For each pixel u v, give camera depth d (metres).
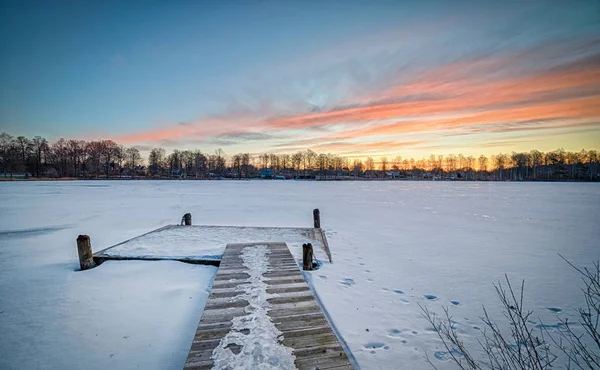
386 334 4.14
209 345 3.15
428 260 7.68
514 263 7.50
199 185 52.19
